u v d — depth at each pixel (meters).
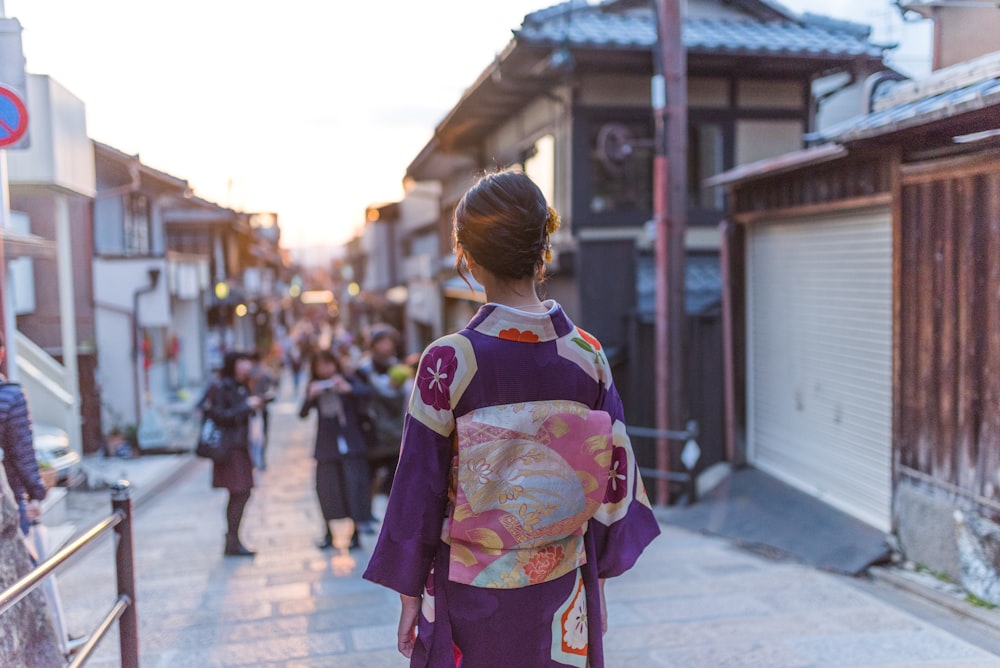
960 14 4.80
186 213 21.22
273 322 39.56
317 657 3.75
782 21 10.14
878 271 5.49
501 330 1.65
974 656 3.47
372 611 4.49
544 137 11.03
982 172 4.15
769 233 7.24
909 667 3.37
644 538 1.83
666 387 7.84
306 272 83.62
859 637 3.76
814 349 6.48
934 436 4.64
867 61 7.31
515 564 1.65
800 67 9.57
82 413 13.40
